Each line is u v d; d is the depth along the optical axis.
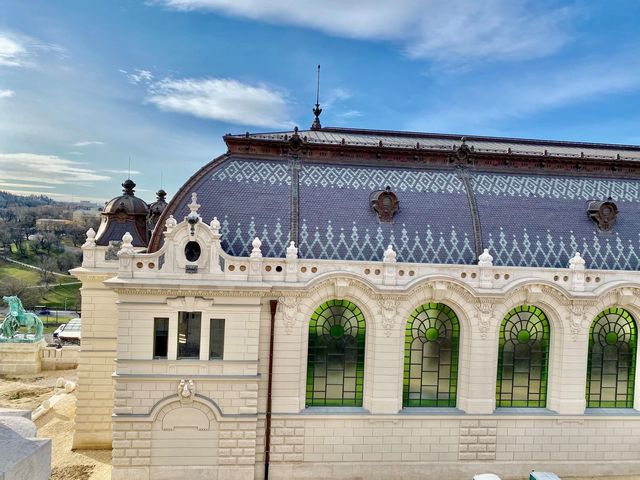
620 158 46.59
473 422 39.38
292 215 40.16
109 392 42.47
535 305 40.03
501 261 40.75
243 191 40.91
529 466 40.00
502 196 43.59
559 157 45.53
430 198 42.62
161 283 35.75
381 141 44.25
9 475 8.66
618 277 40.22
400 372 38.97
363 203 41.59
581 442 40.38
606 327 41.12
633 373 41.56
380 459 38.84
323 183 42.09
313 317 38.75
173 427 36.84
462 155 44.84
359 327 39.22
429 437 39.12
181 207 40.25
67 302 155.25
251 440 37.47
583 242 42.19
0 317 121.44
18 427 10.20
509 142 51.00
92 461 40.59
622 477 40.62
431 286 38.53
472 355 39.09
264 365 37.88
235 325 36.94
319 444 38.38
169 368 36.50
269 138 43.38
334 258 39.19
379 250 39.91
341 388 39.28
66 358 80.19
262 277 37.50
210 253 36.78
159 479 36.75
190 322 36.97
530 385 40.72
